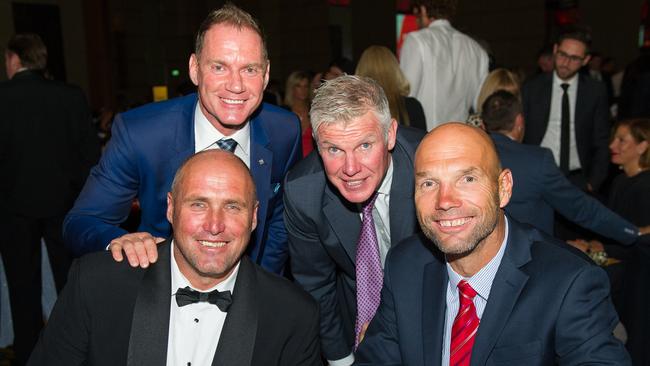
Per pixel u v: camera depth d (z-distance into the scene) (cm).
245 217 151
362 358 172
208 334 160
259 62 177
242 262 164
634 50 960
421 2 378
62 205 340
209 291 156
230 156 156
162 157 196
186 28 1178
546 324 141
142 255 155
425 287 162
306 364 159
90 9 1084
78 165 348
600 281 143
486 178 138
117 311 151
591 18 981
